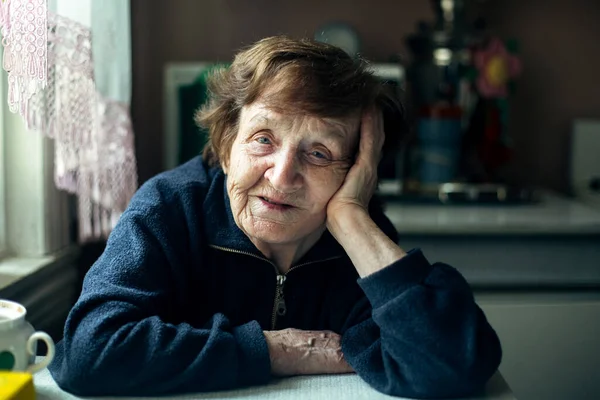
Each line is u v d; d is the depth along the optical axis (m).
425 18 2.35
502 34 2.38
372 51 2.36
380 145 1.08
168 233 1.05
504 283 1.86
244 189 1.01
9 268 1.36
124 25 1.48
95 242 1.80
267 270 1.09
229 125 1.05
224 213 1.08
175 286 1.05
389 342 0.93
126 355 0.89
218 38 2.33
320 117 0.98
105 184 1.43
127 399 0.89
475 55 2.19
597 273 1.88
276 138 0.99
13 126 1.42
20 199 1.45
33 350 0.85
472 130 2.22
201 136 2.01
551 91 2.41
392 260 0.96
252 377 0.93
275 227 1.01
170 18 2.31
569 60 2.40
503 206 2.08
